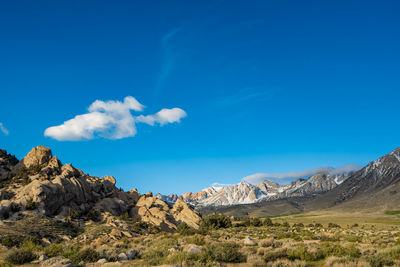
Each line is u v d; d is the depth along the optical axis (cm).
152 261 2423
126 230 9644
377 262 2125
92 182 14988
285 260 2419
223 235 6850
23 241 6681
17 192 10775
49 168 13562
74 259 2684
